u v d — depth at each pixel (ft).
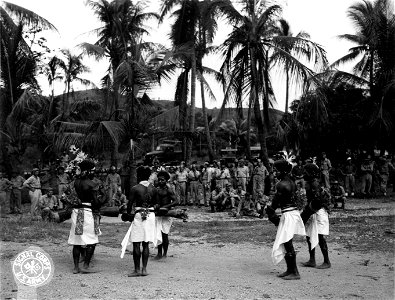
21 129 68.49
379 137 75.77
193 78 69.56
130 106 58.34
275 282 20.92
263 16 60.75
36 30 75.36
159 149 93.09
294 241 32.60
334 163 78.54
